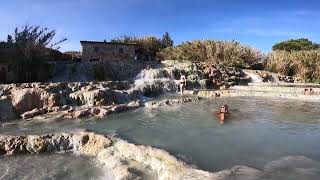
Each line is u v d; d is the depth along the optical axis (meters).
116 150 12.26
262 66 42.81
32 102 18.84
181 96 26.08
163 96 26.12
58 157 12.80
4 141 13.35
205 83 31.50
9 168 11.80
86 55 35.75
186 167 9.68
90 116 18.17
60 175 11.15
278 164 9.85
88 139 13.55
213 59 40.34
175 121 16.62
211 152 11.26
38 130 14.98
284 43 76.94
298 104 22.16
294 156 10.70
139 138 13.13
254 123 16.09
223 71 34.03
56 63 28.62
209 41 42.34
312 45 75.00
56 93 19.58
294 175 8.88
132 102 21.47
